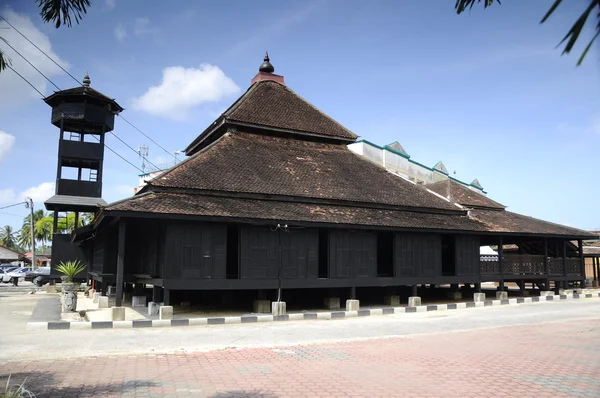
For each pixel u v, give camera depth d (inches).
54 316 671.1
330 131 1066.7
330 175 927.7
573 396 302.0
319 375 347.9
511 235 1025.5
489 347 478.9
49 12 257.6
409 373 360.2
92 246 1199.6
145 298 828.6
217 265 679.1
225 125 967.6
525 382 336.5
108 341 475.5
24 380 299.9
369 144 1477.6
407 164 1726.1
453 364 395.2
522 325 655.8
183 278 655.1
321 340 512.1
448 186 1321.4
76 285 732.0
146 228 797.9
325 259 1037.8
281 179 837.2
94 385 307.6
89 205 1310.3
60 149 1336.1
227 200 729.6
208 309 780.6
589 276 1728.6
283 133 1016.9
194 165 785.6
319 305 848.9
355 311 735.7
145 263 792.9
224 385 313.0
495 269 1011.3
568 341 519.5
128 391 293.4
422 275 872.3
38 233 3230.8
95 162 1398.9
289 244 740.7
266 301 739.4
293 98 1136.2
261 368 367.2
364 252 811.4
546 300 1035.9
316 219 735.1
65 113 1331.2
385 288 1037.8
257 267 709.3
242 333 544.7
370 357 420.8
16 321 636.1
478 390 314.0
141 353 421.4
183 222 664.4
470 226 935.0
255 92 1086.4
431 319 699.4
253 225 716.0
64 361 383.9
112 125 1418.6
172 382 318.0
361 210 847.1
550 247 1283.2
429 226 852.6
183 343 474.3
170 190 700.0
